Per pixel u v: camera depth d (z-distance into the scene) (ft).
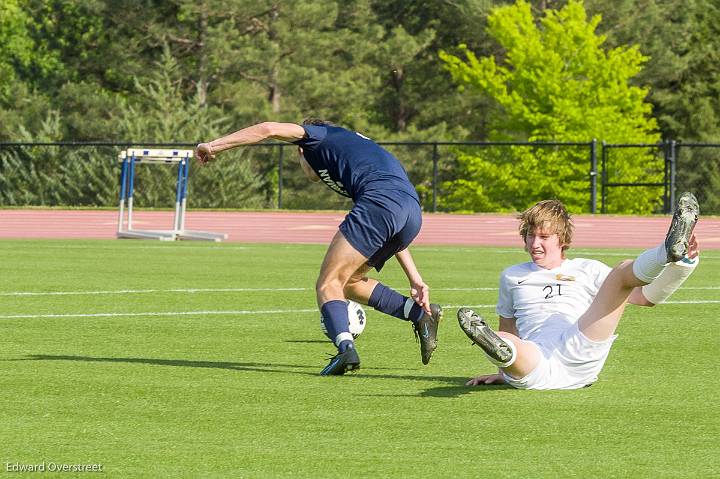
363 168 57.11
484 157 381.60
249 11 417.90
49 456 39.96
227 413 47.24
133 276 112.57
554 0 452.35
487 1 437.58
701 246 164.25
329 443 41.96
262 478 37.27
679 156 432.66
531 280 54.34
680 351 65.82
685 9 480.64
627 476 37.58
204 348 66.54
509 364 50.19
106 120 415.23
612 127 370.12
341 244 56.03
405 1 467.52
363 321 69.51
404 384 54.34
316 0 431.43
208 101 429.79
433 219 236.02
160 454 40.29
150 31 421.59
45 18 445.37
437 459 39.65
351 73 443.73
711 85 478.18
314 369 59.11
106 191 297.53
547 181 362.33
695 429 44.50
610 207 360.69
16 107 435.12
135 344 67.92
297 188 402.72
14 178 313.32
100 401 49.78
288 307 87.66
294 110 419.13
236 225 213.87
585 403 49.39
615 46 463.42
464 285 106.63
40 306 87.15
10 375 56.39
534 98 391.65
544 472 38.04
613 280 49.90
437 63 481.87
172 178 298.35
